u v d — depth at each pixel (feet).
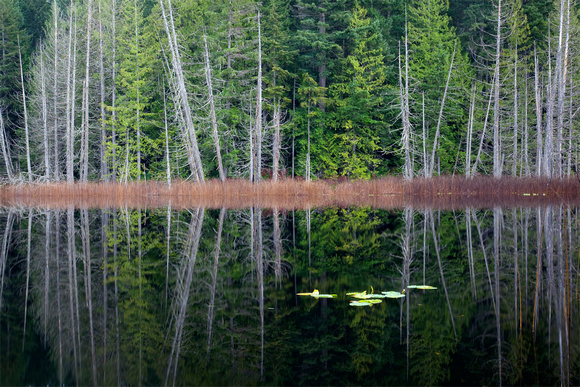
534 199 68.64
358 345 13.60
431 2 113.70
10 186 85.66
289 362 12.40
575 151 91.40
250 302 18.44
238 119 98.17
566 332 14.62
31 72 122.21
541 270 23.66
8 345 13.60
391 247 32.73
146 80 102.94
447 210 55.57
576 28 83.92
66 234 38.78
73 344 13.71
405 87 100.63
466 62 113.09
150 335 14.57
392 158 114.42
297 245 34.76
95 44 103.45
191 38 103.04
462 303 17.87
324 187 84.53
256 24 105.19
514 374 11.63
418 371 11.92
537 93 83.35
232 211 58.90
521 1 103.35
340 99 110.22
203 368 11.96
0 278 22.88
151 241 35.63
